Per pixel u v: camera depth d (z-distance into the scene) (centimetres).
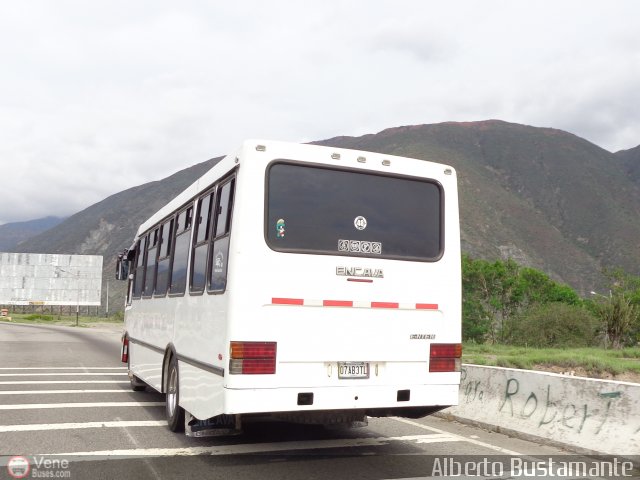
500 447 771
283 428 885
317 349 646
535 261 17412
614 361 1848
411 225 715
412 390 683
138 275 1216
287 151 666
